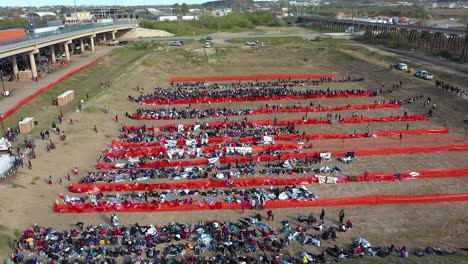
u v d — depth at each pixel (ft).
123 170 177.78
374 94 299.38
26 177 163.94
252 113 261.24
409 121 243.81
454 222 140.67
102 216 145.79
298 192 157.99
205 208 150.10
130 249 123.54
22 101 244.42
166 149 198.59
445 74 324.19
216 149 197.26
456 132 223.10
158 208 149.07
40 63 373.20
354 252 122.21
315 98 296.92
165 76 373.81
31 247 123.54
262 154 193.88
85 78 338.13
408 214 146.41
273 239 129.18
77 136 212.02
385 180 171.22
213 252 123.75
